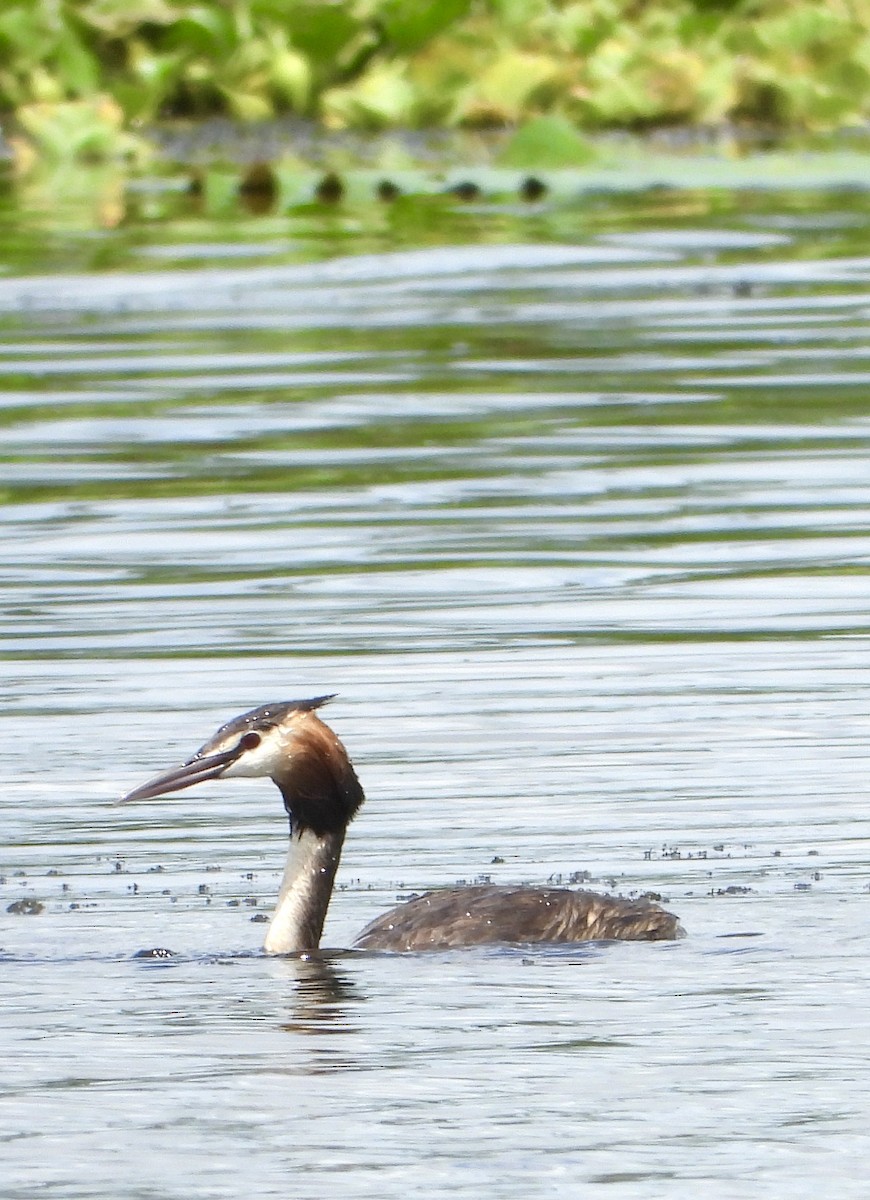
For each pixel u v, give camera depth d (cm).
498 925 972
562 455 1883
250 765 1019
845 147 3469
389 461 1875
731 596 1523
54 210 3003
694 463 1852
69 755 1240
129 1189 716
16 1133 763
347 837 1118
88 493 1800
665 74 3528
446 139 3434
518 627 1463
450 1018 879
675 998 898
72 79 3441
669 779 1184
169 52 3488
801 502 1747
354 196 3086
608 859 1075
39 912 1026
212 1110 781
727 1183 714
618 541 1652
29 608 1518
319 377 2139
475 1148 744
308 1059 833
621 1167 728
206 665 1395
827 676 1354
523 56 3516
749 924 990
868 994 897
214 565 1612
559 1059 827
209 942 993
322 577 1579
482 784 1184
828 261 2611
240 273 2609
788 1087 795
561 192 3130
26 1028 874
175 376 2155
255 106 3475
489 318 2361
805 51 3616
